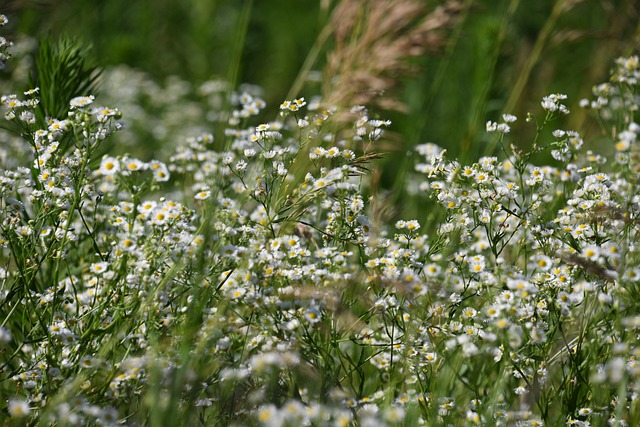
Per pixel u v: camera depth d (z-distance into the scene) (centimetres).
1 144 980
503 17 1130
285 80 1695
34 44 1312
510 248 827
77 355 675
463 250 798
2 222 721
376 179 887
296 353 642
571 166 813
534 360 685
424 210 1125
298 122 780
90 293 729
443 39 1075
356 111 883
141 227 734
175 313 702
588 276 723
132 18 1802
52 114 866
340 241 739
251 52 1714
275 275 697
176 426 616
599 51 1451
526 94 1270
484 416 654
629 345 652
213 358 659
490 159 771
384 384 726
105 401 649
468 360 688
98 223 828
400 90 1065
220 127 1093
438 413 652
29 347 736
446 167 768
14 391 726
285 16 1838
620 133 876
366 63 1060
